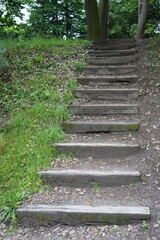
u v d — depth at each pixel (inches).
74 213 89.6
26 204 94.7
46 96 168.1
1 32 331.9
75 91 179.9
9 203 93.9
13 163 114.0
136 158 120.8
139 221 87.3
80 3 514.0
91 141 133.3
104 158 124.5
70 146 125.6
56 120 145.6
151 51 244.1
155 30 468.4
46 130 136.3
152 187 102.0
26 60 219.3
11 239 84.6
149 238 80.3
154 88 180.1
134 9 501.0
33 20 457.1
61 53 247.4
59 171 109.2
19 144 126.2
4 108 160.4
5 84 183.0
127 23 609.3
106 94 177.6
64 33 506.9
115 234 84.0
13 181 105.3
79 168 114.3
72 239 83.2
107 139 135.9
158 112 153.1
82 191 104.9
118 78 197.3
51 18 518.0
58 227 90.0
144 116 152.1
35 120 144.9
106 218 88.4
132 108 156.8
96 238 82.7
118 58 237.0
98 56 255.0
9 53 229.0
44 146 124.8
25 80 189.9
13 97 168.7
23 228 90.4
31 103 163.2
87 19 363.9
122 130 140.3
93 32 361.4
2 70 200.5
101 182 107.4
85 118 155.4
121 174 106.7
